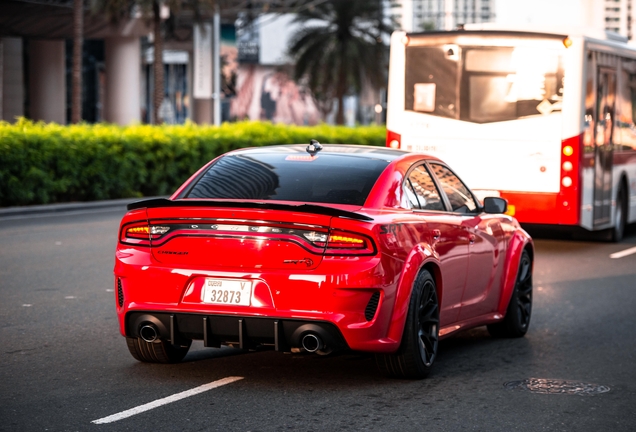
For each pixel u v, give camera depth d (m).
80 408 7.07
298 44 61.44
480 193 18.28
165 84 108.12
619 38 20.81
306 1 63.78
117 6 47.81
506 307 10.25
